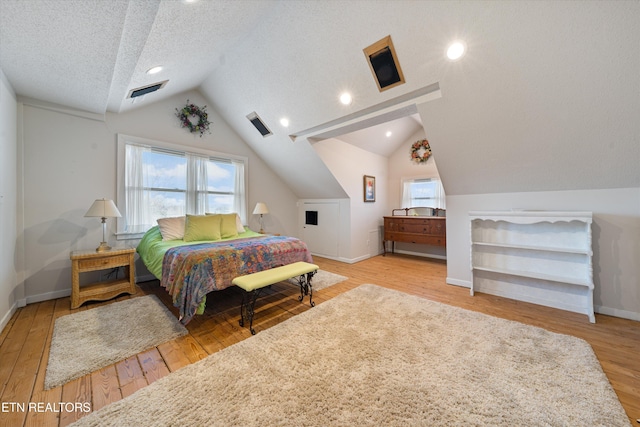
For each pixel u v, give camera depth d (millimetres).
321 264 4566
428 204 5176
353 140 4629
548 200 2730
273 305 2666
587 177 2428
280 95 3293
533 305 2656
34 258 2688
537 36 1760
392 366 1588
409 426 1158
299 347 1804
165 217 3668
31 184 2668
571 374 1510
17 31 1564
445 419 1197
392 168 5699
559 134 2227
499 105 2238
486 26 1833
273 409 1257
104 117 3146
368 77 2537
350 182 4684
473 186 3129
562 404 1285
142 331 2055
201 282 2205
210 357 1689
